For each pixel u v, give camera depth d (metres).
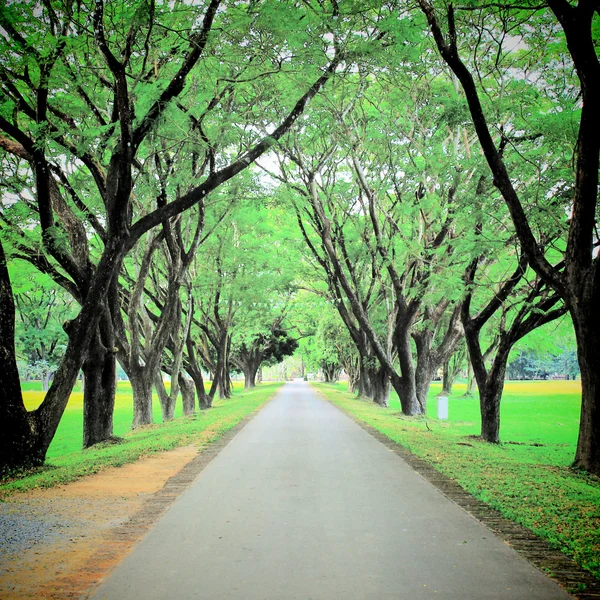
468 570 5.07
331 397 41.31
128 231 12.78
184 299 30.00
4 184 14.78
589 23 9.62
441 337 33.69
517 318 16.78
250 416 23.47
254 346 56.56
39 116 12.27
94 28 11.02
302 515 7.04
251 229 28.41
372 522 6.71
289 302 46.97
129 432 20.06
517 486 8.74
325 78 13.44
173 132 14.09
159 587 4.66
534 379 107.62
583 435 11.48
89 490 8.67
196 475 9.86
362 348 33.72
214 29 10.84
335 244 28.75
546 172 13.28
